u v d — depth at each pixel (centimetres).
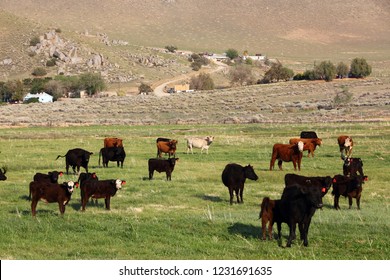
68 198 2222
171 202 2556
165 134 6238
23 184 3030
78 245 1881
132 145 5072
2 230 2020
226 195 2722
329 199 2636
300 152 3391
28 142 5369
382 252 1784
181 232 2008
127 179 3155
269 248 1812
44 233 2003
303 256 1747
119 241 1922
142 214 2283
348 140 4122
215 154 4353
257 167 3606
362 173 3070
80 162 3375
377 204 2534
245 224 2059
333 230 1989
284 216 1834
